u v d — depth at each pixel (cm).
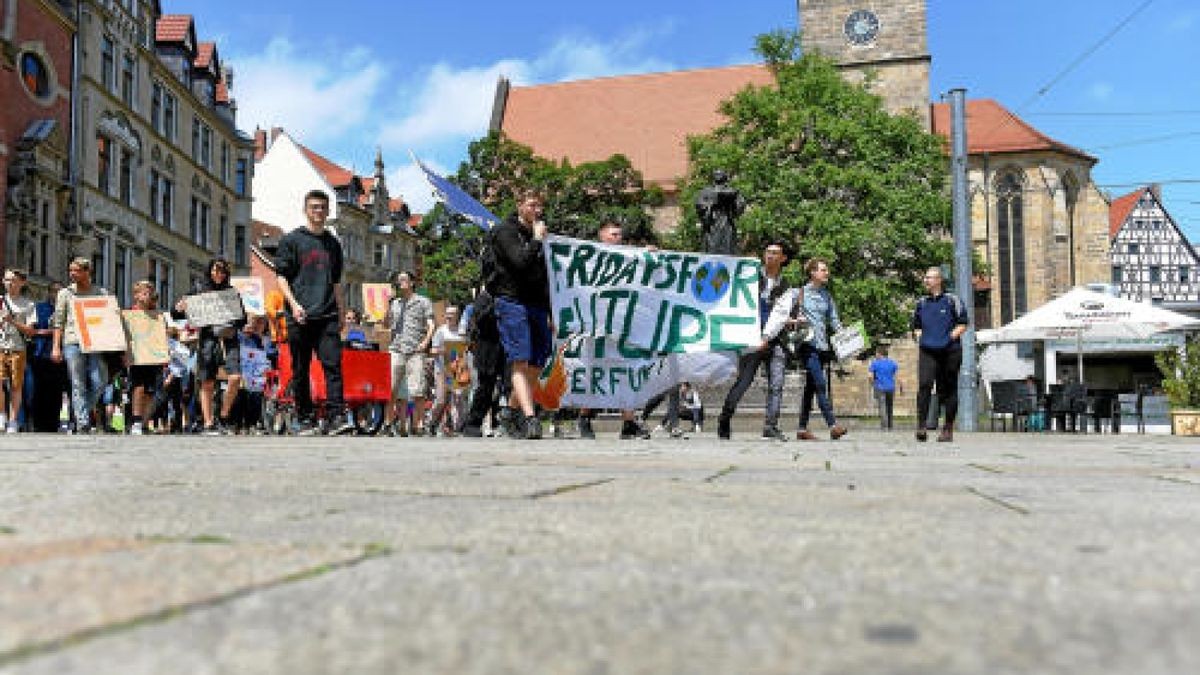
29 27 2830
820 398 1059
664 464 513
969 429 1938
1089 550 207
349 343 1372
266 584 161
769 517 265
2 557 187
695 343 1077
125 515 263
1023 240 5259
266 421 1442
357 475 406
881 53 5094
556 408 1047
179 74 3894
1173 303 7819
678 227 3566
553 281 1031
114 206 3262
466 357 1536
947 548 209
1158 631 129
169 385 1376
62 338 1150
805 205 3191
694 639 126
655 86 5688
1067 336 2152
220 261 1220
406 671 110
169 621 133
